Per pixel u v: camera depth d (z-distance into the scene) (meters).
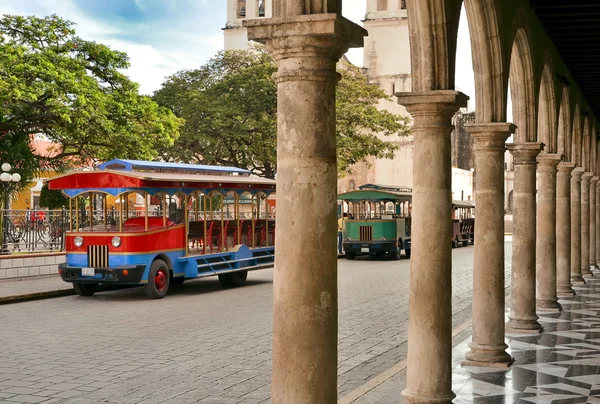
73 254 17.31
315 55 4.75
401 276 22.91
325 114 4.80
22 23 26.69
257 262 20.92
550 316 13.65
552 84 14.25
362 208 31.34
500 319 9.57
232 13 62.09
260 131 38.53
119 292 18.88
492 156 9.60
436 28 7.46
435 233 7.40
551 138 14.32
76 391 8.54
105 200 17.89
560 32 13.66
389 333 12.41
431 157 7.42
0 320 14.07
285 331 4.82
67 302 16.83
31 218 21.08
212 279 22.52
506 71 9.93
